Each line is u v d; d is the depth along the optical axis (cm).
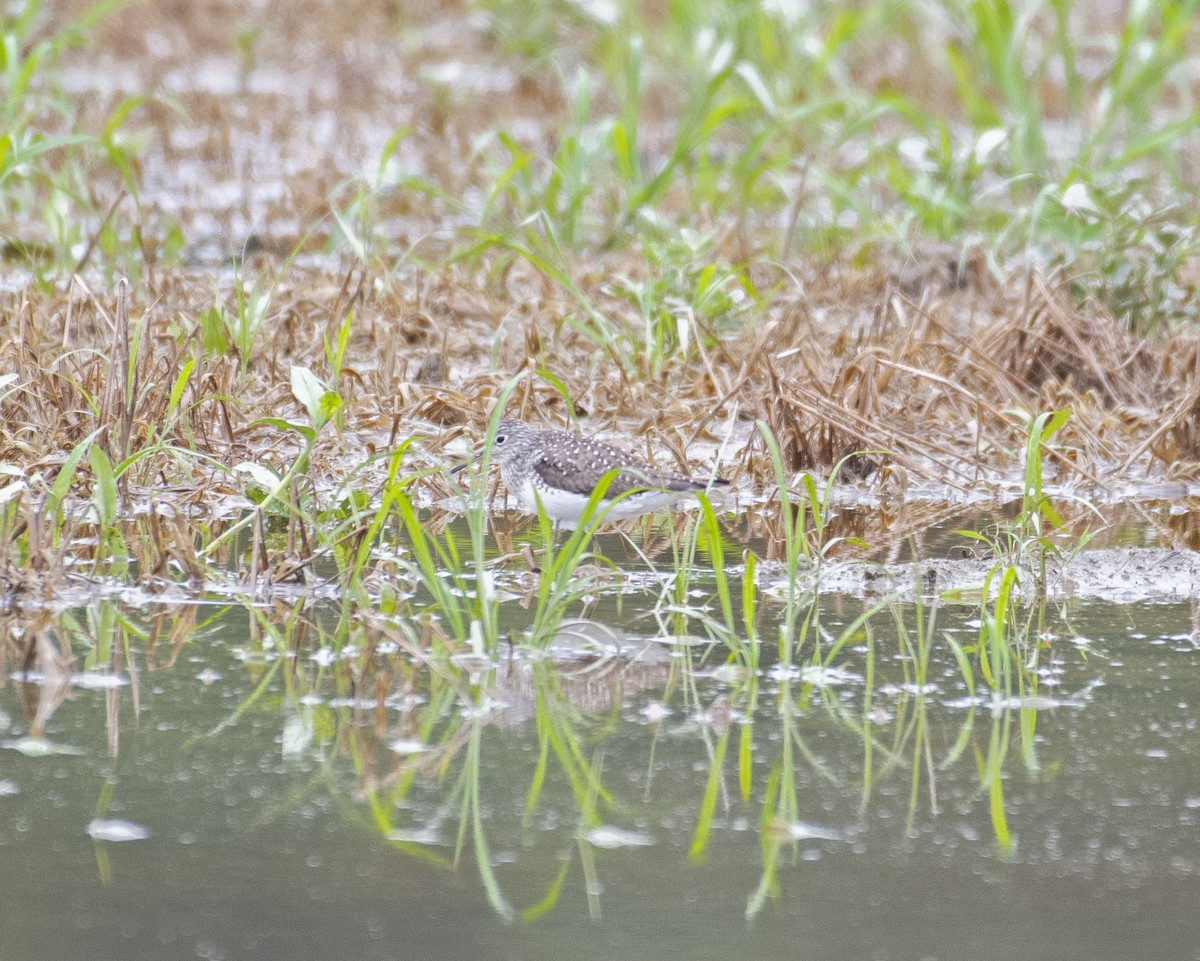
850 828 731
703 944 631
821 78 2727
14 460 1241
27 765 773
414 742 812
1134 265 1772
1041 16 3372
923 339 1634
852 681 909
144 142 2362
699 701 875
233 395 1439
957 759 802
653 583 1090
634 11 2803
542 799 753
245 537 1157
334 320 1600
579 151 2047
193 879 672
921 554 1156
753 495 1336
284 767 778
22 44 2825
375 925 639
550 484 1180
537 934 636
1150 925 646
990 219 2130
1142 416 1530
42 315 1554
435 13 3547
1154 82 2481
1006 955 622
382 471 1327
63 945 617
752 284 1725
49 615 984
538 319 1675
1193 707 868
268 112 2788
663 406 1499
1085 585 1100
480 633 921
